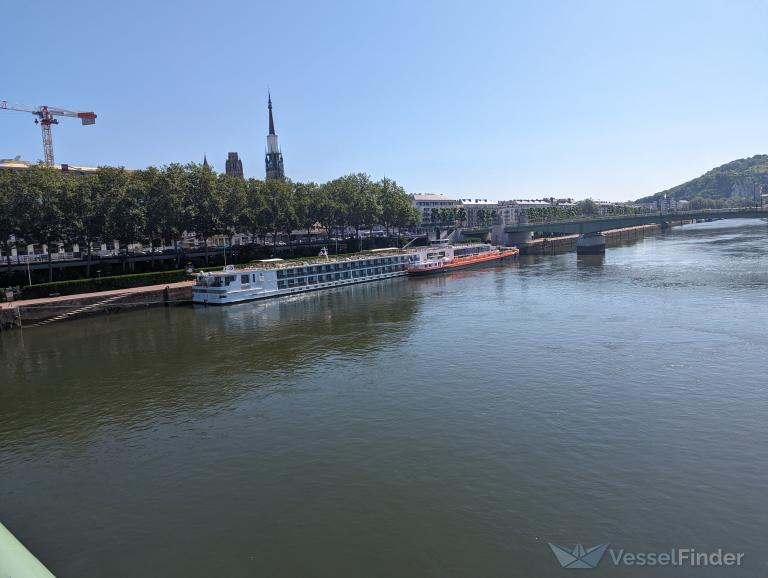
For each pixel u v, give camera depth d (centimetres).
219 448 3794
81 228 10150
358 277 12850
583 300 8750
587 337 6256
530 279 11969
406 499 3031
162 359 6169
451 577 2412
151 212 11538
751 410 4034
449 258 15212
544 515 2830
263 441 3869
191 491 3234
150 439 4006
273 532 2789
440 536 2695
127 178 11112
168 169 11950
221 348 6581
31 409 4725
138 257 12112
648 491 3020
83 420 4431
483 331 6806
